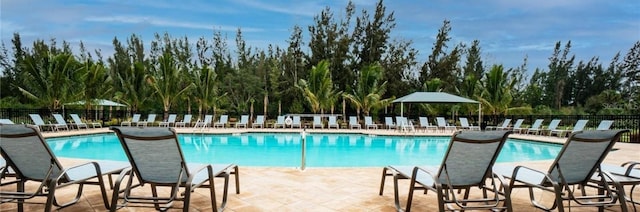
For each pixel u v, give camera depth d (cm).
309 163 879
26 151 310
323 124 1784
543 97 3628
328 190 443
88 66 1672
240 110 2339
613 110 2167
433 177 314
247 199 399
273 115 2120
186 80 2059
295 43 2480
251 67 2545
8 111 1518
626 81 2841
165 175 323
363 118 1936
